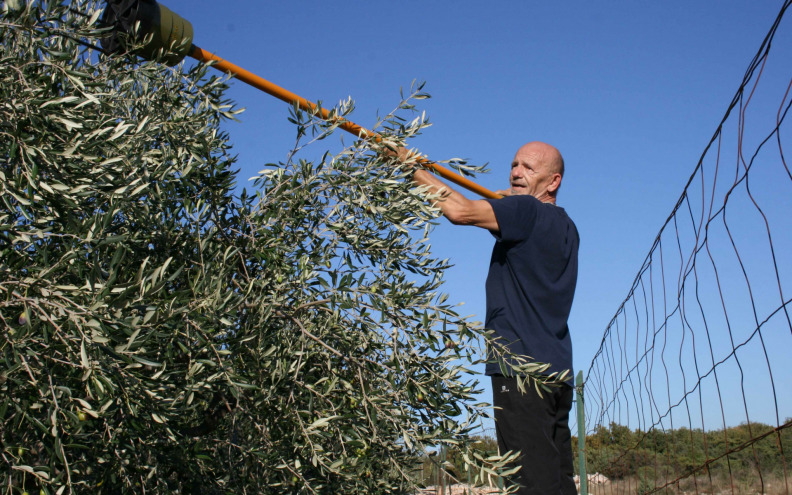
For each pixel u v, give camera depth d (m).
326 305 1.99
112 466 1.63
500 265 2.85
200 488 1.86
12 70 1.65
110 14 2.22
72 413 1.37
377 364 1.92
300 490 1.89
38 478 1.38
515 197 2.77
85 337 1.31
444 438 1.91
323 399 1.88
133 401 1.50
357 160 2.22
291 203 2.11
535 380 2.08
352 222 2.16
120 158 1.70
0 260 1.52
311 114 2.25
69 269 1.56
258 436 1.90
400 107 2.33
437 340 1.91
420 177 2.68
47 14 1.79
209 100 2.27
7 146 1.60
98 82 1.86
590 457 5.73
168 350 1.52
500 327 2.74
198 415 2.15
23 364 1.35
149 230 1.90
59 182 1.57
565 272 2.81
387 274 2.10
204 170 2.13
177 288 1.98
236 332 1.93
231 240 2.15
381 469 2.10
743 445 2.15
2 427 1.45
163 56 2.23
